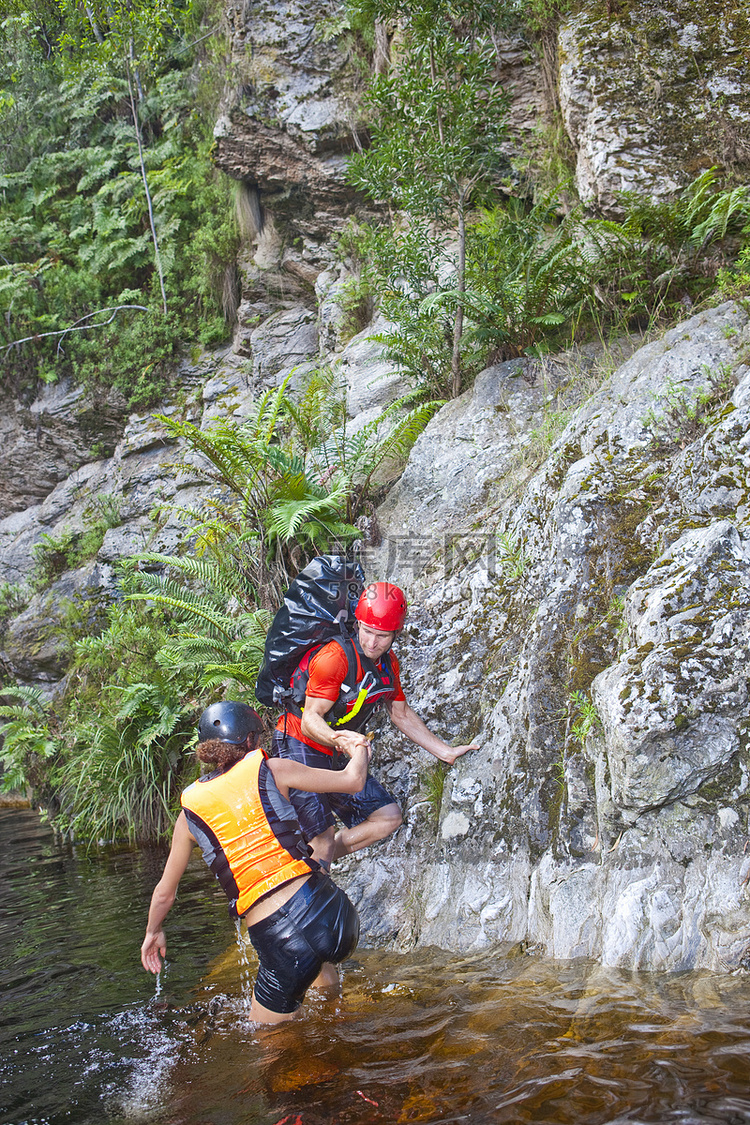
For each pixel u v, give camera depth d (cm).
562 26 648
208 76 1188
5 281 1267
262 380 1019
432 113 614
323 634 312
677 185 566
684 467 350
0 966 369
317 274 1026
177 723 693
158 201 1220
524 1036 222
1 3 1460
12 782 851
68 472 1240
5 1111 225
